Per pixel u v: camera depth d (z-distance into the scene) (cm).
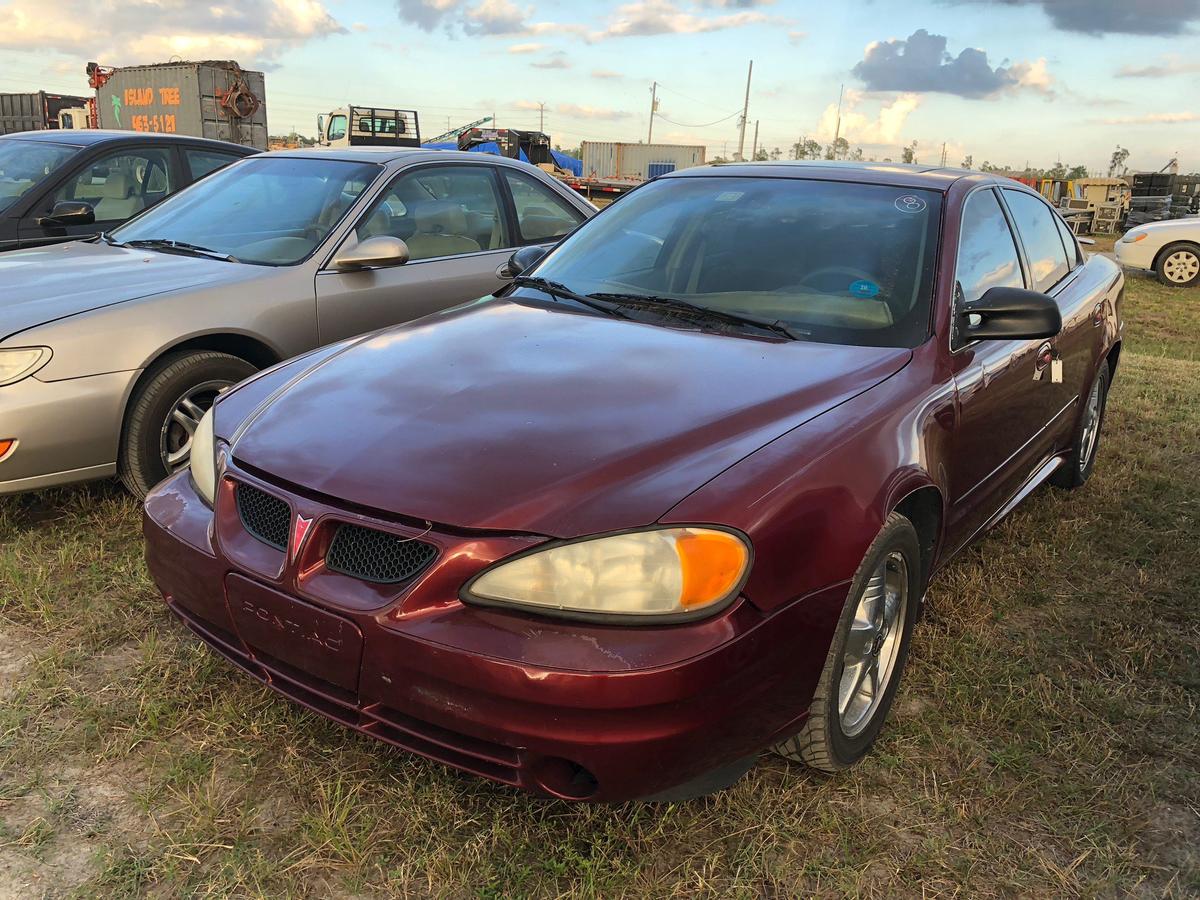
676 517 188
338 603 195
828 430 222
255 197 476
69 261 425
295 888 196
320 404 238
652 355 256
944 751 250
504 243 520
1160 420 589
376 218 455
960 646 299
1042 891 204
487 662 179
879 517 218
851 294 287
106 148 614
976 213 329
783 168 357
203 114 2189
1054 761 247
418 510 193
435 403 229
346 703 201
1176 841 221
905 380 254
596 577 183
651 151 4591
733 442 212
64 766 233
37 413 336
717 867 207
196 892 196
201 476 244
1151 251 1557
